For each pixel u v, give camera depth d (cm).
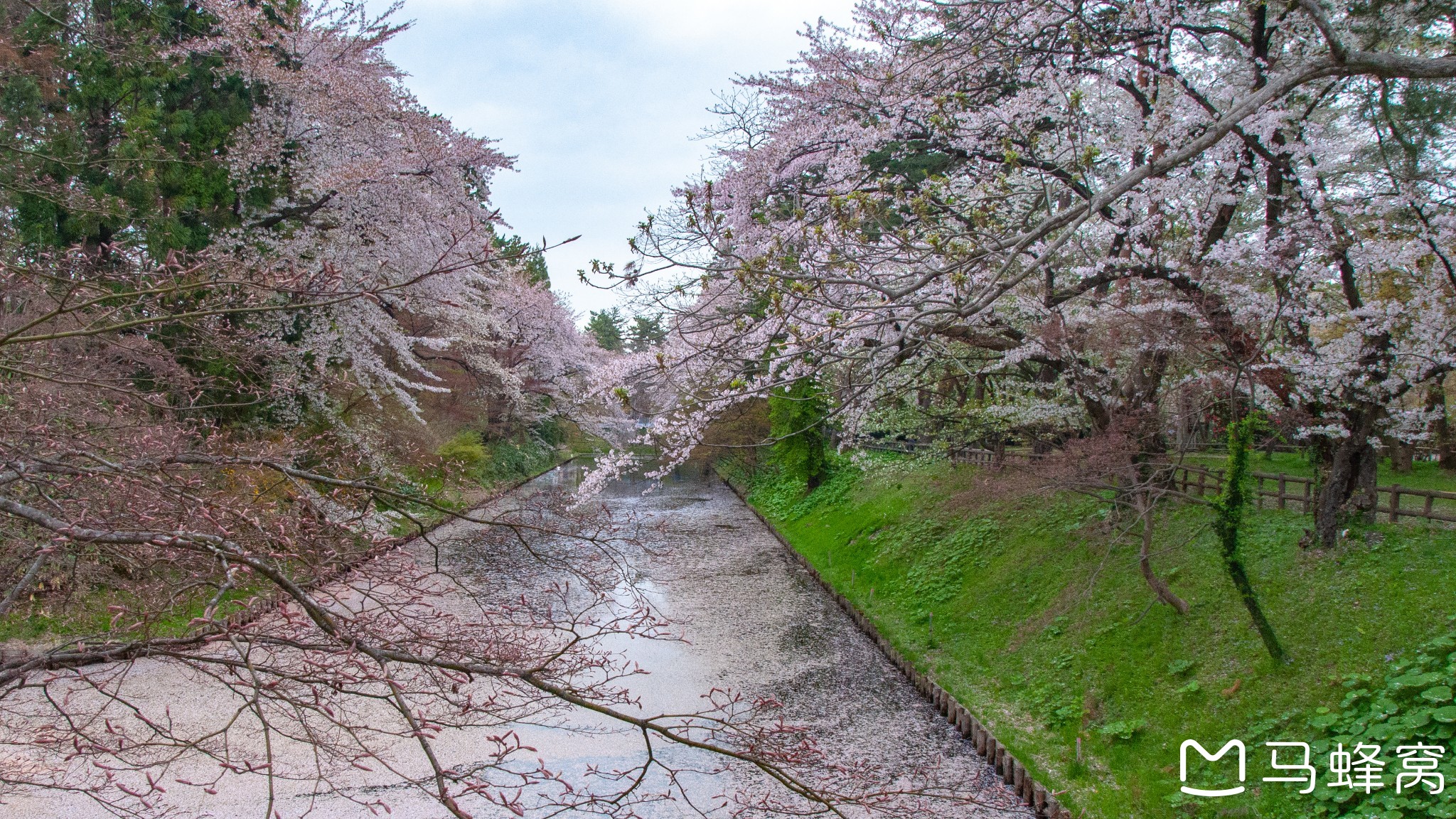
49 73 1195
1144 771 774
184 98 1299
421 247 1431
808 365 762
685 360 652
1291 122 927
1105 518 1192
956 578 1395
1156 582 951
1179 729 800
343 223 1379
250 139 1330
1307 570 895
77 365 681
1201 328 940
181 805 755
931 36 992
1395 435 958
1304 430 919
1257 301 933
